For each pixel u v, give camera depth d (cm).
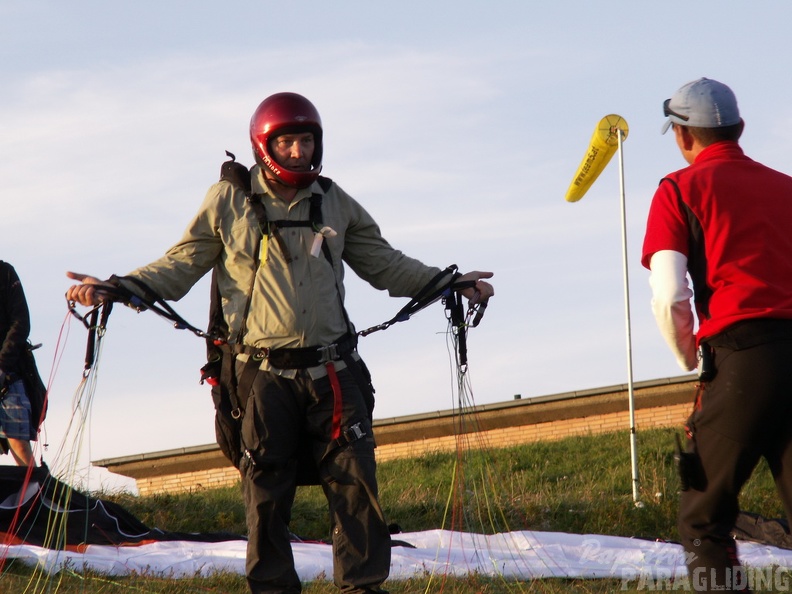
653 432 3634
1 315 1905
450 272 1276
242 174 1217
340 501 1184
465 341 1303
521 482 2928
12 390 1883
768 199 942
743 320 901
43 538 1712
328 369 1184
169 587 1428
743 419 890
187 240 1216
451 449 4175
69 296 1177
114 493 2352
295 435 1189
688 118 998
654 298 921
